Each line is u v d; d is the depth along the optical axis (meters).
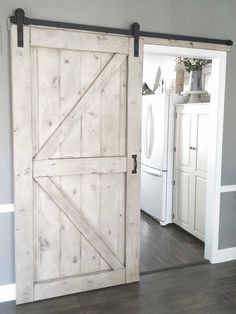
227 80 3.16
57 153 2.58
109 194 2.77
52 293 2.66
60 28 2.48
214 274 3.09
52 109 2.54
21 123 2.42
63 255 2.70
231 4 3.10
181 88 4.58
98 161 2.68
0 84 2.42
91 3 2.58
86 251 2.76
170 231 4.23
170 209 4.42
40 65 2.47
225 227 3.36
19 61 2.37
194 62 4.07
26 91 2.41
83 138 2.64
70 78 2.55
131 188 2.81
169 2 2.84
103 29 2.61
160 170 4.38
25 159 2.47
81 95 2.60
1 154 2.48
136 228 2.87
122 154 2.77
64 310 2.51
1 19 2.36
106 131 2.70
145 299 2.66
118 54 2.65
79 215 2.70
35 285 2.60
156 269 3.18
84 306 2.56
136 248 2.89
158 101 4.36
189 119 3.95
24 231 2.52
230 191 3.34
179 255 3.50
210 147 3.28
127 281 2.89
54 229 2.64
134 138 2.76
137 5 2.73
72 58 2.54
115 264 2.85
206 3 2.99
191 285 2.89
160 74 5.33
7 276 2.61
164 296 2.71
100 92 2.65
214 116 3.21
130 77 2.69
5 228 2.56
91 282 2.77
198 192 3.82
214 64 3.17
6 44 2.39
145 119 4.69
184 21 2.92
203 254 3.53
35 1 2.43
